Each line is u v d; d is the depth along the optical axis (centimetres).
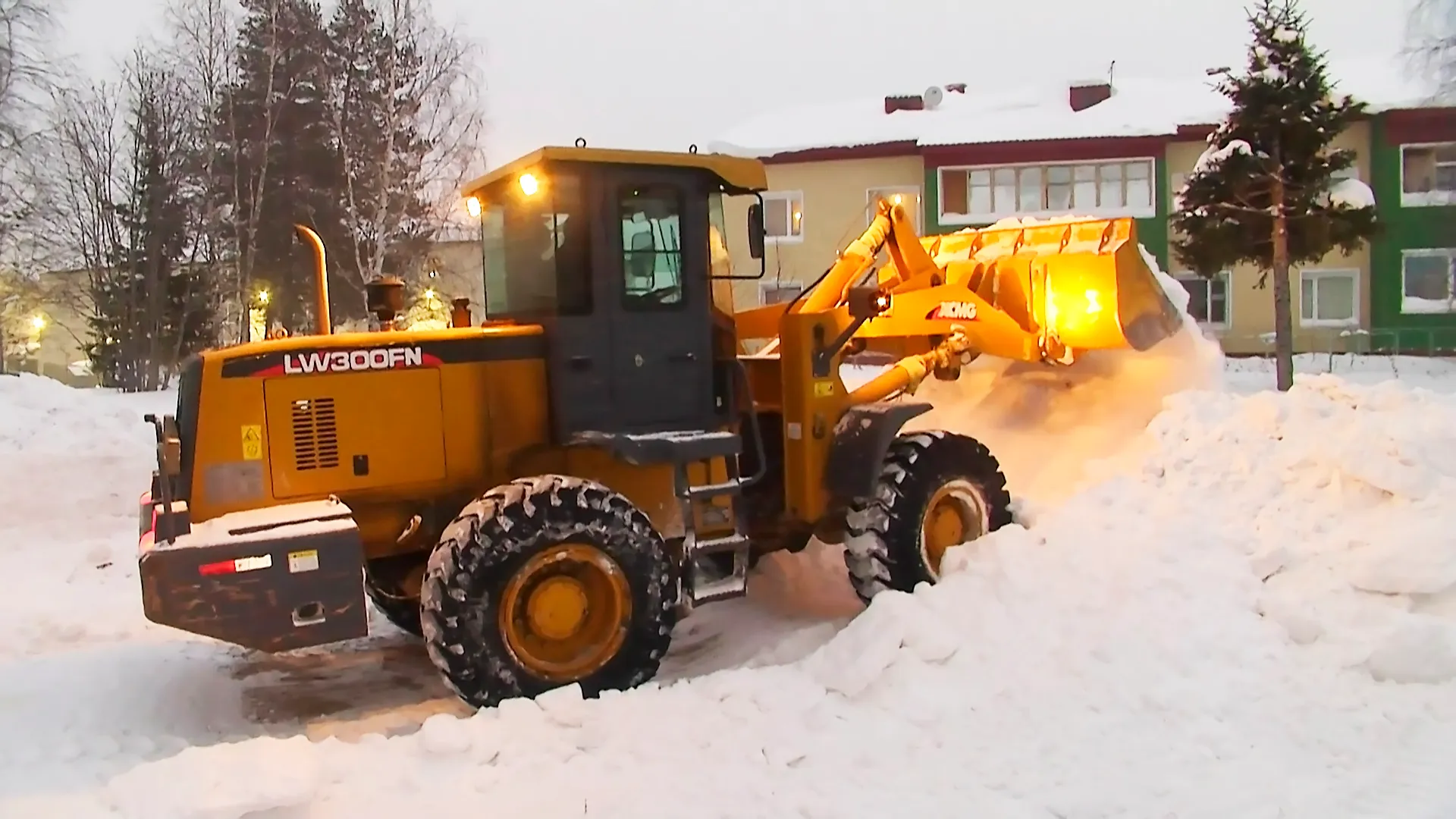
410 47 2478
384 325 591
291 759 413
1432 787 395
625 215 579
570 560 517
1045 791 401
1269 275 2742
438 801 401
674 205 593
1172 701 467
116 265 2772
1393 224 2723
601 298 572
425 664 628
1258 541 586
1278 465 632
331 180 2527
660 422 590
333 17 2531
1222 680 484
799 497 639
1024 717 463
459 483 562
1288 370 1842
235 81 2509
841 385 652
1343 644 509
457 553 497
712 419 607
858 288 634
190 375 516
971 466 647
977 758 430
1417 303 2731
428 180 2489
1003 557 570
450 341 559
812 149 2855
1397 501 578
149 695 551
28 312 3247
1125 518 611
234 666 621
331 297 2536
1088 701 472
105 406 1212
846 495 618
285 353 526
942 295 750
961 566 586
